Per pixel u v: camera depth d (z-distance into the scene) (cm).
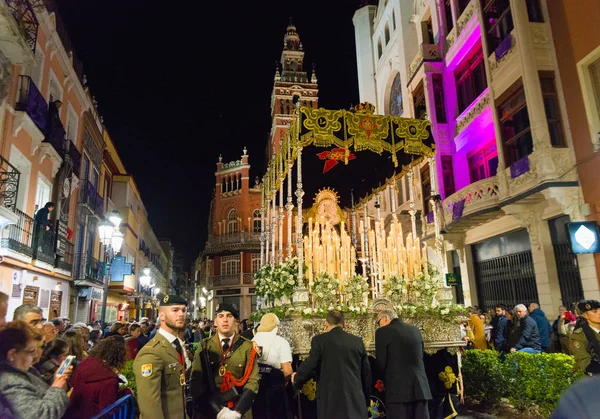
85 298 1914
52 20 1406
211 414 398
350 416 451
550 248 1167
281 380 539
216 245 4069
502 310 1085
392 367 525
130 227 3253
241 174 4162
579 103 1077
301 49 4359
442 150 1681
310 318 641
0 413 245
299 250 699
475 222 1441
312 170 1072
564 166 1091
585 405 114
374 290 833
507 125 1304
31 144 1254
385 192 2192
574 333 472
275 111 3928
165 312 364
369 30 2619
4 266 1060
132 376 628
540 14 1220
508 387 755
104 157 2556
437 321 720
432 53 1780
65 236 1579
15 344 271
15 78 1139
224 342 440
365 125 818
